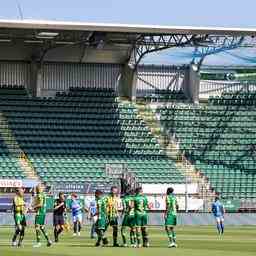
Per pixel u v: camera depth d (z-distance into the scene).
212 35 79.06
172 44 85.00
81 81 93.00
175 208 41.34
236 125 93.56
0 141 86.00
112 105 92.75
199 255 34.12
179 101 95.62
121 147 88.88
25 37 83.56
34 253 34.78
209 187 84.88
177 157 88.94
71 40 85.25
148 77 95.81
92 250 37.38
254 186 86.00
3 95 90.12
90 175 83.56
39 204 41.53
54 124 89.50
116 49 92.12
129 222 41.50
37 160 84.31
